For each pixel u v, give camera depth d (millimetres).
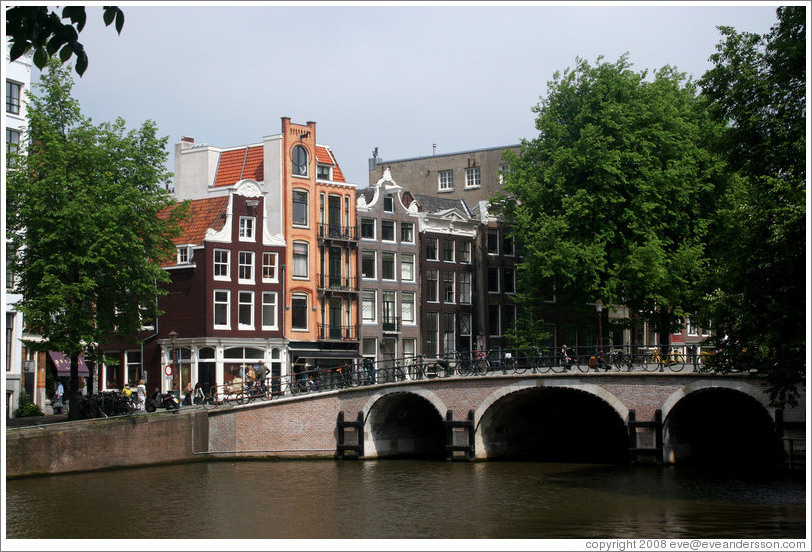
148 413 43656
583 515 29953
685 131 50469
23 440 37906
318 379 48406
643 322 51156
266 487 36812
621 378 42000
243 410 46031
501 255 63250
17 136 47656
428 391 46031
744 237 29391
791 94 30859
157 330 55656
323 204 58469
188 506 32500
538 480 38312
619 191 50406
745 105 31672
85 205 40094
